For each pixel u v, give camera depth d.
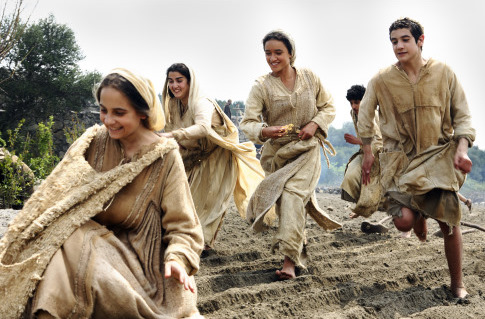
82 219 2.71
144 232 2.90
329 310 4.44
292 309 4.30
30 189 9.61
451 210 4.63
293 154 5.43
